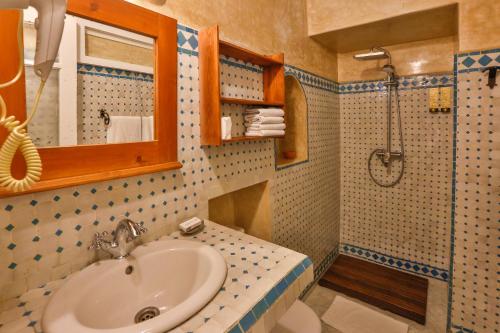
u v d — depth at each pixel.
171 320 0.59
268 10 1.67
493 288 1.64
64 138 0.81
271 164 1.71
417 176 2.35
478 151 1.62
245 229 1.81
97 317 0.74
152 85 1.02
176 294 0.89
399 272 2.45
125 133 0.95
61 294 0.70
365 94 2.53
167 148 1.06
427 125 2.27
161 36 1.01
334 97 2.57
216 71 1.12
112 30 0.91
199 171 1.22
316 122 2.25
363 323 1.88
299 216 2.04
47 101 0.78
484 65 1.56
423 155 2.31
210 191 1.28
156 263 0.91
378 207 2.56
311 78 2.16
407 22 1.91
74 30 0.82
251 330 0.63
